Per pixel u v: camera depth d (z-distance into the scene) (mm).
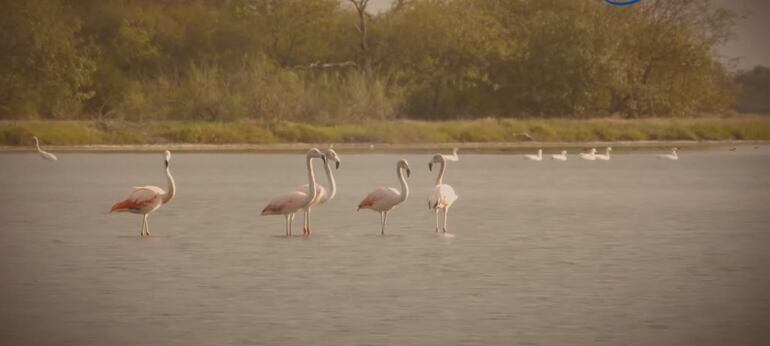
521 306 13500
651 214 25328
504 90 81188
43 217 24094
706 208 27094
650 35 79750
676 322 12656
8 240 19781
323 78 72062
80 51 71625
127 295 14203
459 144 65875
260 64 70000
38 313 13109
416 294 14258
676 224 23031
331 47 85000
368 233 20953
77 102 69250
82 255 17812
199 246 18938
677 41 79125
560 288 14727
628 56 79062
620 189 34062
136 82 72938
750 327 12430
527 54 78438
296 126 64312
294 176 39594
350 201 28391
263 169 44000
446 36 80562
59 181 36406
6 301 13805
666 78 80812
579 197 30547
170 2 84750
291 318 12797
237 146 61875
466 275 15773
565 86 76500
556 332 12133
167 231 21297
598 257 17734
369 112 68812
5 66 67625
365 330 12188
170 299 13930
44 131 59406
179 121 64812
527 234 20922
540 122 71000
